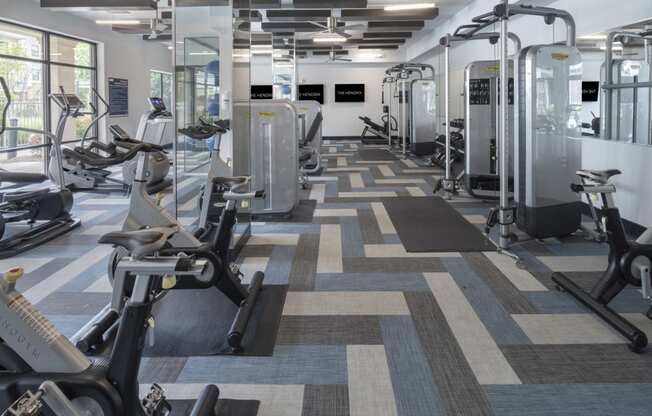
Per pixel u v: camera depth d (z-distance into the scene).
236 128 4.71
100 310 3.40
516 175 4.84
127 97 12.77
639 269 3.06
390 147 15.41
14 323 1.70
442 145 10.77
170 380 2.49
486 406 2.26
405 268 4.21
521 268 4.16
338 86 19.06
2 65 8.52
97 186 7.82
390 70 13.45
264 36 10.87
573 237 5.08
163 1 8.17
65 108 6.42
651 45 4.93
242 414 2.20
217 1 4.38
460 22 10.69
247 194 3.24
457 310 3.34
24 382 1.66
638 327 3.05
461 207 6.71
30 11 8.86
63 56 10.27
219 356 2.73
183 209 4.50
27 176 5.28
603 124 5.80
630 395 2.33
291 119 5.90
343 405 2.28
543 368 2.58
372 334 2.99
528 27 7.96
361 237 5.22
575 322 3.13
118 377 1.70
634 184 5.19
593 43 5.99
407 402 2.29
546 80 4.64
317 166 9.41
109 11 9.83
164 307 3.40
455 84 12.17
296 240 5.12
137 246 1.72
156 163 7.46
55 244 5.05
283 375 2.54
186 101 4.40
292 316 3.25
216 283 3.20
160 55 15.05
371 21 11.96
